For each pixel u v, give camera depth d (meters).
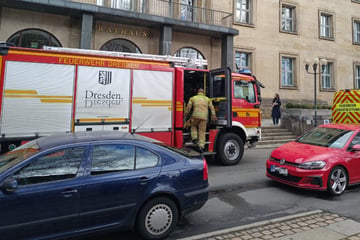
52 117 6.05
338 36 24.02
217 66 18.11
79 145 3.43
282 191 5.93
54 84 6.08
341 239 3.54
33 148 3.43
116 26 15.12
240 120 8.59
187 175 3.86
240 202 5.21
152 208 3.58
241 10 20.02
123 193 3.42
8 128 5.66
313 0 22.83
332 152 5.75
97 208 3.29
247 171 7.80
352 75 24.59
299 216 4.37
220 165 8.62
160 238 3.61
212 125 8.64
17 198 2.93
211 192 5.86
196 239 3.56
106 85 6.61
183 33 17.11
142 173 3.58
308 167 5.47
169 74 7.44
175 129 7.50
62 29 14.06
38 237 3.01
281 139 14.34
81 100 6.33
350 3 24.81
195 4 17.98
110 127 6.62
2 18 12.99
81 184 3.24
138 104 6.97
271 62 20.73
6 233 2.87
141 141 3.81
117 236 3.79
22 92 5.79
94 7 13.39
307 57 22.33
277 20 21.11
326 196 5.58
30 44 13.62
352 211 4.69
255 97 9.00
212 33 17.27
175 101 7.52
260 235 3.67
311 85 22.39
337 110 11.36
